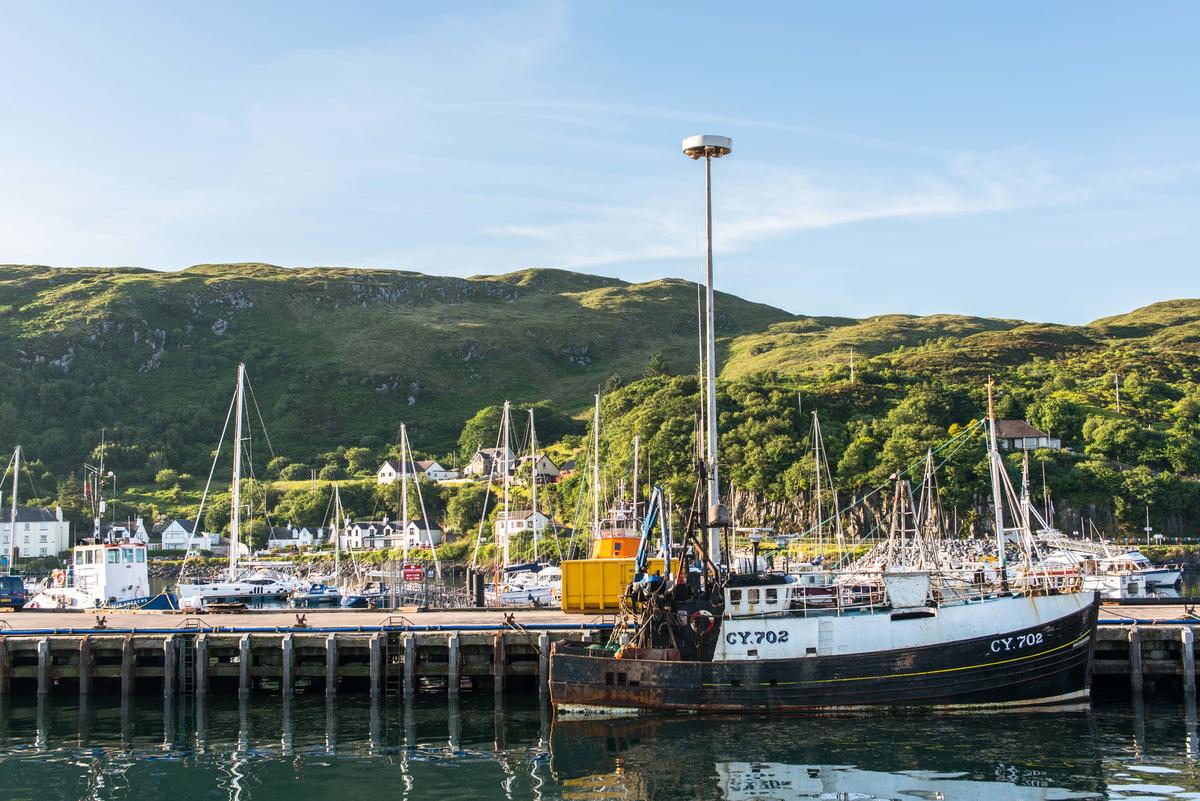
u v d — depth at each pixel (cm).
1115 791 3331
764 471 16062
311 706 4909
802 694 4328
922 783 3453
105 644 5125
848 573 5234
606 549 5850
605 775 3625
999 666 4303
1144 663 4744
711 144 5106
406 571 12925
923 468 15025
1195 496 15912
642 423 17612
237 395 9869
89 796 3497
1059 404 18712
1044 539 11112
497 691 4944
